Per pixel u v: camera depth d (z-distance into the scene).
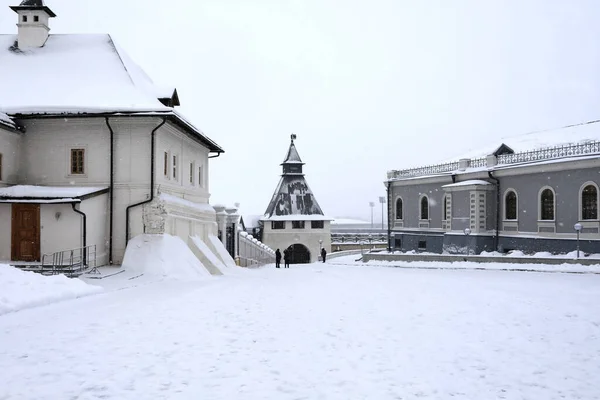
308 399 6.64
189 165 30.30
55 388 6.92
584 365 8.38
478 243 40.75
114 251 23.73
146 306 13.42
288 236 70.38
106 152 23.98
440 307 14.23
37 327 10.52
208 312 12.72
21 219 21.78
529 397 6.84
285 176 73.06
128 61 27.97
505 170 39.47
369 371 7.88
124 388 6.96
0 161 22.59
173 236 24.59
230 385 7.14
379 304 14.73
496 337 10.34
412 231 50.84
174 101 28.02
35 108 23.33
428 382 7.39
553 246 35.81
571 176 34.66
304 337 10.10
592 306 14.58
